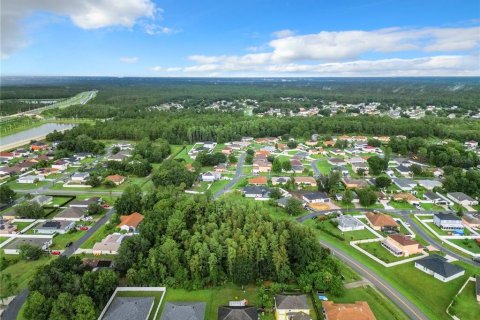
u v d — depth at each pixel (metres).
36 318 88.69
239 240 117.50
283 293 104.81
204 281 109.31
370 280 113.38
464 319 95.94
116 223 151.50
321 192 188.38
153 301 99.25
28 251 123.12
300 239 119.69
